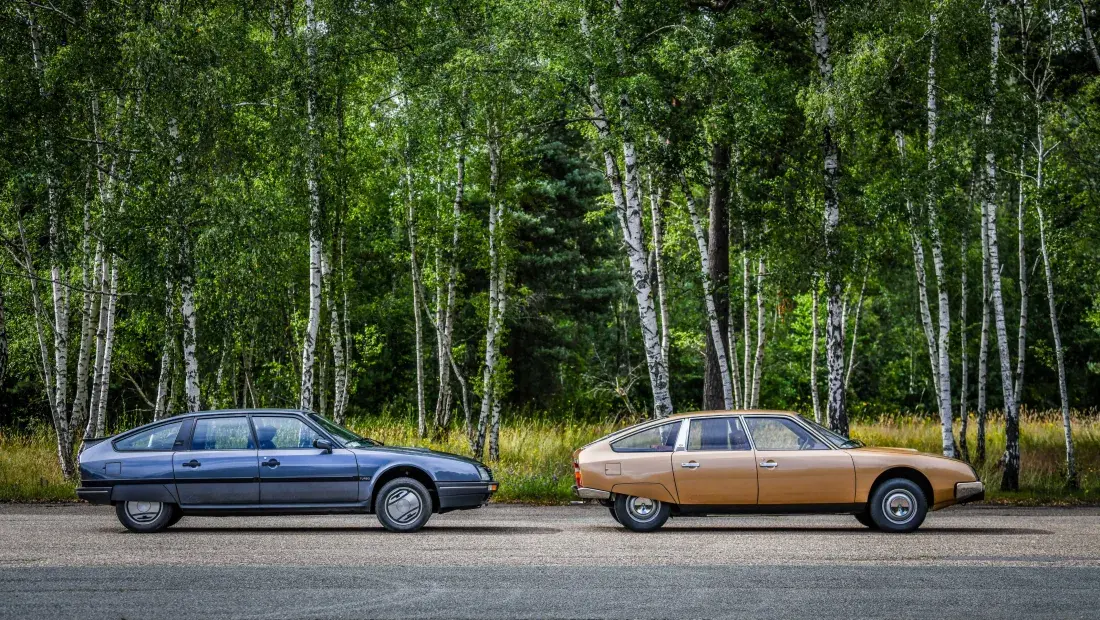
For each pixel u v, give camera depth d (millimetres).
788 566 10242
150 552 11414
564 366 42000
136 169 20422
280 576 9695
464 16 23250
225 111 20766
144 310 21891
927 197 21109
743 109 20500
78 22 21281
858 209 21391
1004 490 21438
